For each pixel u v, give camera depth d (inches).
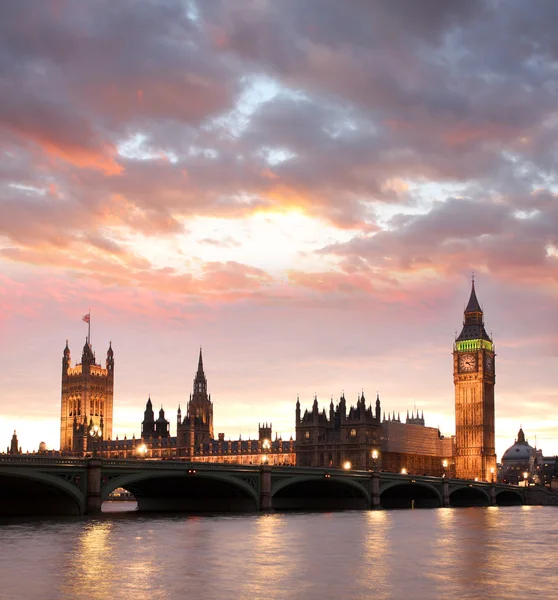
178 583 2847.0
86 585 2790.4
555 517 7091.5
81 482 5452.8
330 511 7470.5
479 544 4252.0
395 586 2829.7
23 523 4985.2
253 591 2711.6
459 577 3041.3
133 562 3324.3
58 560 3351.4
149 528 4785.9
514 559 3597.4
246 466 6569.9
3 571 3068.4
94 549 3715.6
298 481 7130.9
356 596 2647.6
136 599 2561.5
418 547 4055.1
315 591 2723.9
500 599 2610.7
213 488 6766.7
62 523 5024.6
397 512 7598.4
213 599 2573.8
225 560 3437.5
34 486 5364.2
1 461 4849.9
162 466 5876.0
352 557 3597.4
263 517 6067.9
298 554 3678.6
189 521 5433.1
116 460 5620.1
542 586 2847.0
